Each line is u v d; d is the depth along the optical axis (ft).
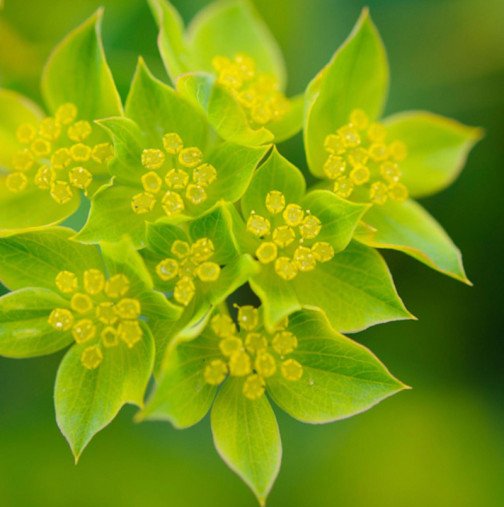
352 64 0.60
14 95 0.62
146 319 0.58
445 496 0.67
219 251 0.57
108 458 0.67
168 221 0.57
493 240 0.68
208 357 0.57
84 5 0.68
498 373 0.68
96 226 0.57
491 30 0.70
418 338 0.68
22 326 0.58
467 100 0.69
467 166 0.68
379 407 0.68
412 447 0.68
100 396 0.57
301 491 0.67
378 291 0.58
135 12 0.68
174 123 0.58
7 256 0.58
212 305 0.57
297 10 0.70
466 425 0.68
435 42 0.70
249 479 0.56
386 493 0.67
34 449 0.67
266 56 0.64
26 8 0.68
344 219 0.57
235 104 0.56
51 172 0.59
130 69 0.65
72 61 0.60
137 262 0.56
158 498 0.67
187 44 0.63
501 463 0.67
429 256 0.60
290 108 0.61
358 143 0.59
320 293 0.58
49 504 0.66
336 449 0.68
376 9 0.71
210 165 0.57
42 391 0.67
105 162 0.59
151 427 0.68
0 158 0.62
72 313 0.58
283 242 0.58
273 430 0.57
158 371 0.57
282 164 0.57
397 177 0.60
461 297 0.67
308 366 0.57
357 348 0.57
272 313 0.56
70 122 0.60
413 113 0.62
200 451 0.68
